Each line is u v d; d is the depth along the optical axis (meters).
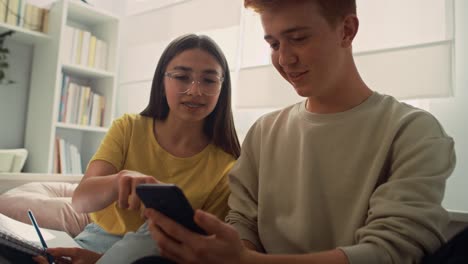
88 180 0.94
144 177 0.73
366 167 0.83
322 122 0.91
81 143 2.62
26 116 2.25
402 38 1.43
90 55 2.35
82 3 2.23
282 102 1.73
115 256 0.67
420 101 1.43
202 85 1.13
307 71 0.80
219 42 2.06
